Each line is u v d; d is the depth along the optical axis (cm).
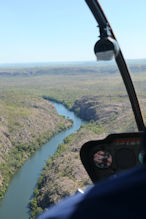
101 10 473
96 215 143
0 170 10050
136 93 612
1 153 12338
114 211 141
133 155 483
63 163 7412
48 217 152
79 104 18888
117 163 490
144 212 137
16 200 7688
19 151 12694
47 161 9581
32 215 6369
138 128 623
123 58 571
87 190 159
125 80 592
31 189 8175
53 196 5919
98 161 495
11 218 6762
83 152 495
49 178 7381
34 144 13088
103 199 146
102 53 458
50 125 15925
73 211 148
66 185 5816
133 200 141
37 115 18338
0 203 7719
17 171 10188
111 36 475
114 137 483
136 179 147
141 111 616
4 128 15450
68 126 14550
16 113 18575
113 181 153
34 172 9631
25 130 15438
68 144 9100
